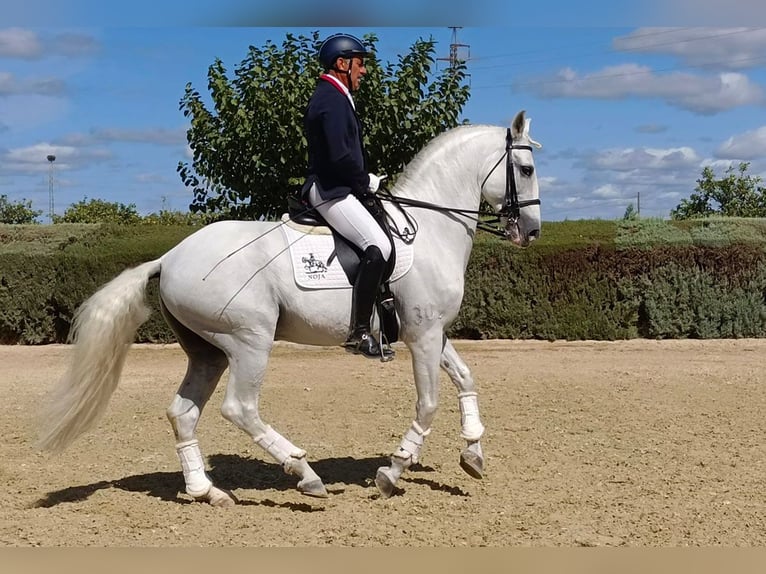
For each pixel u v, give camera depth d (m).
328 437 7.54
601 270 14.65
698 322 14.83
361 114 12.81
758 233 15.02
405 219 5.63
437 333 5.62
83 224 15.57
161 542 4.71
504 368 11.68
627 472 6.27
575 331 14.64
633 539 4.76
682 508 5.34
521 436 7.49
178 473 6.34
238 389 5.38
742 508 5.34
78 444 7.25
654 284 14.68
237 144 12.93
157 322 14.55
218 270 5.29
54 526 4.97
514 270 14.67
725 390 9.74
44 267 14.73
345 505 5.50
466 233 5.85
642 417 8.26
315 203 5.47
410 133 12.97
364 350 5.46
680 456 6.73
